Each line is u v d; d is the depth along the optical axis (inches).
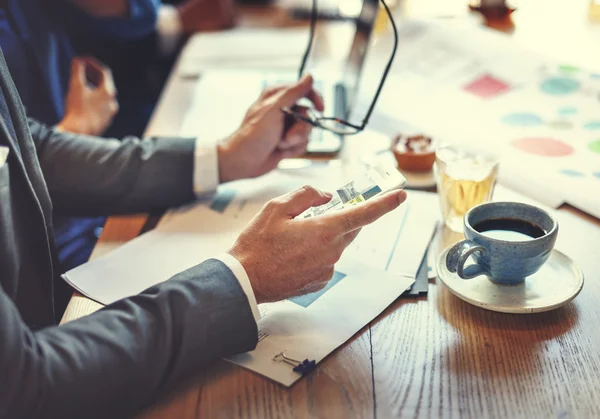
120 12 68.4
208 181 41.6
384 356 28.6
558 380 26.9
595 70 54.8
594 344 28.6
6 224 29.8
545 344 28.8
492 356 28.3
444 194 37.1
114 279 34.4
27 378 24.3
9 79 33.2
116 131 72.0
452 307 31.4
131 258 36.1
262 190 42.5
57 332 26.6
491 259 29.9
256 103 43.9
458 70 56.5
